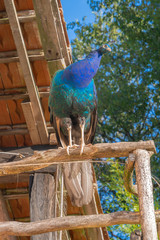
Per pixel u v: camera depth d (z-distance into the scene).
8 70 6.16
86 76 5.11
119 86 15.38
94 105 5.30
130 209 10.30
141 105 15.02
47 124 6.50
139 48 15.05
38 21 5.61
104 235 6.84
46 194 5.50
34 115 6.18
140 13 15.66
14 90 6.30
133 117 15.03
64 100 5.09
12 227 3.59
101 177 13.52
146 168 3.43
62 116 5.22
